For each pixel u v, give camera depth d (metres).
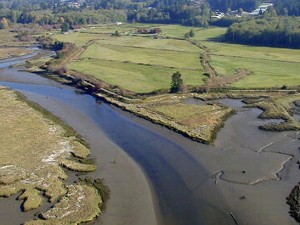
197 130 111.12
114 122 120.25
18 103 135.25
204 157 96.56
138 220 73.62
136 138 108.19
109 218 74.06
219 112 124.56
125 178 87.56
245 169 90.69
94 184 84.75
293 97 138.50
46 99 143.75
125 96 142.00
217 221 73.44
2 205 77.50
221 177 87.56
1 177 85.88
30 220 72.75
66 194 80.50
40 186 83.00
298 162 93.50
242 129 112.69
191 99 138.88
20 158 94.38
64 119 122.75
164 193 82.12
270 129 111.88
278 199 79.25
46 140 104.62
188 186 84.50
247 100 136.75
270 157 96.12
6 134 107.44
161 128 114.19
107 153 99.31
